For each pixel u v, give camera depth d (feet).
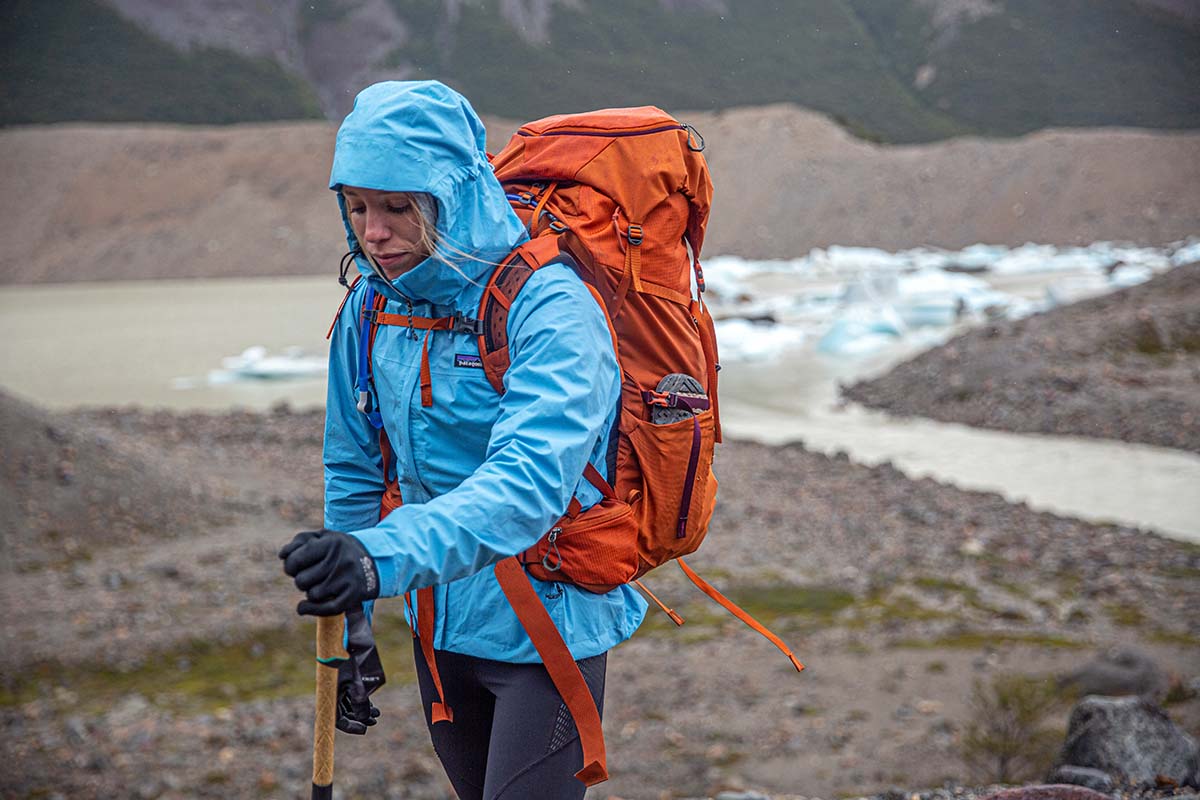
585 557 6.52
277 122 649.61
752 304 212.64
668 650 44.47
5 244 434.71
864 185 374.43
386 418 6.96
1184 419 87.71
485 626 6.71
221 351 176.24
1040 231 329.31
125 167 468.34
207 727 36.50
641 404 6.77
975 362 107.86
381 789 31.96
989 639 44.68
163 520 61.00
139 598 49.75
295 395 126.00
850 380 119.96
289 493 70.44
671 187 6.72
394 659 44.29
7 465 61.72
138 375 148.87
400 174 5.92
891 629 46.16
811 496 71.20
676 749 34.91
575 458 5.80
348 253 6.70
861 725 36.04
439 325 6.48
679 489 6.78
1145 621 47.32
